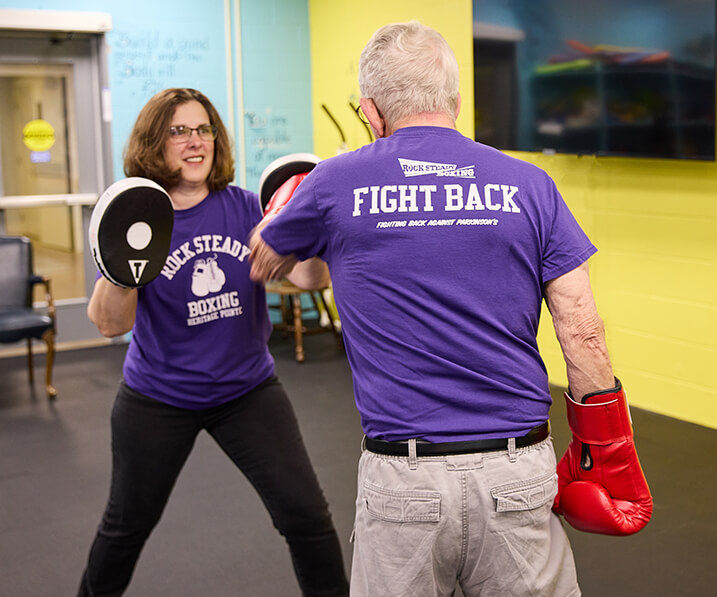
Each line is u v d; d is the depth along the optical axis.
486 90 4.47
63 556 2.80
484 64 4.46
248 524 3.00
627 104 3.74
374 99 1.46
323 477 3.39
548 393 1.43
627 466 1.43
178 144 1.96
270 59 6.12
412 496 1.33
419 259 1.35
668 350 4.00
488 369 1.35
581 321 1.38
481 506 1.33
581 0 3.86
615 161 4.11
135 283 1.75
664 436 3.77
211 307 2.01
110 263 1.72
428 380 1.35
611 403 1.40
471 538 1.35
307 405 4.36
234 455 2.07
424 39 1.42
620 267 4.17
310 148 6.39
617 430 1.42
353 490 3.26
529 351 1.40
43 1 5.39
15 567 2.72
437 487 1.33
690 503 3.09
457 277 1.35
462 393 1.34
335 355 5.35
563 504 1.49
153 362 2.00
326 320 6.08
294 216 1.43
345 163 1.42
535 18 4.10
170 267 1.98
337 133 6.07
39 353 5.64
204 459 3.65
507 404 1.35
